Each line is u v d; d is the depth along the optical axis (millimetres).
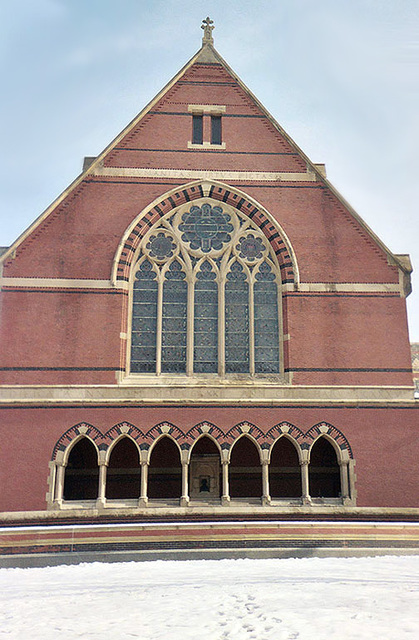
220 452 22766
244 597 13805
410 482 22797
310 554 21594
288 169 26531
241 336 24781
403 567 18516
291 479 25094
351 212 25906
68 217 25156
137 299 24922
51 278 24344
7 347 23422
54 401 22750
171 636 10555
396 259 25281
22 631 11227
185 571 18391
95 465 24719
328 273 25172
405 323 24625
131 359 24219
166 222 25703
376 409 23484
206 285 25328
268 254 25703
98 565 20281
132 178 25938
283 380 24078
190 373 24062
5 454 22219
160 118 26875
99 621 11891
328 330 24438
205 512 22141
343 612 12008
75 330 23812
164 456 24906
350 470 22844
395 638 10031
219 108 27250
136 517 21953
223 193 26047
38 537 21219
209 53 28062
